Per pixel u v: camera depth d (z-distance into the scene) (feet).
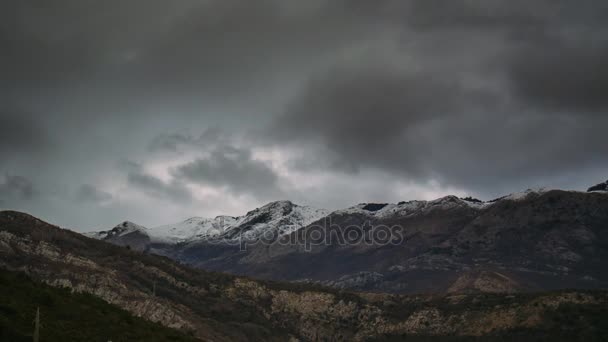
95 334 297.12
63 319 304.09
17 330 261.44
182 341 330.54
